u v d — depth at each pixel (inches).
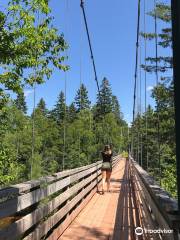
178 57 96.3
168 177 721.6
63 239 244.1
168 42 825.5
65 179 277.6
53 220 232.8
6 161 358.9
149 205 180.4
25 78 315.6
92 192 465.4
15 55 297.0
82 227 281.3
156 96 722.2
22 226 169.6
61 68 325.7
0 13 280.8
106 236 252.4
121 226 277.0
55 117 2105.1
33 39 294.7
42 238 212.4
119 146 2967.5
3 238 144.7
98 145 866.8
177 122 96.5
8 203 152.1
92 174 476.7
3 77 307.4
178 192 96.0
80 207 350.0
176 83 96.9
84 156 810.2
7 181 350.6
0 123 366.9
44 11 298.8
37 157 1378.0
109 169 504.4
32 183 186.7
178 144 96.1
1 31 287.3
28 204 180.5
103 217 321.4
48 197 231.6
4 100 321.7
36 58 310.2
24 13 290.8
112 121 2815.0
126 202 404.8
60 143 1626.5
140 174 290.8
